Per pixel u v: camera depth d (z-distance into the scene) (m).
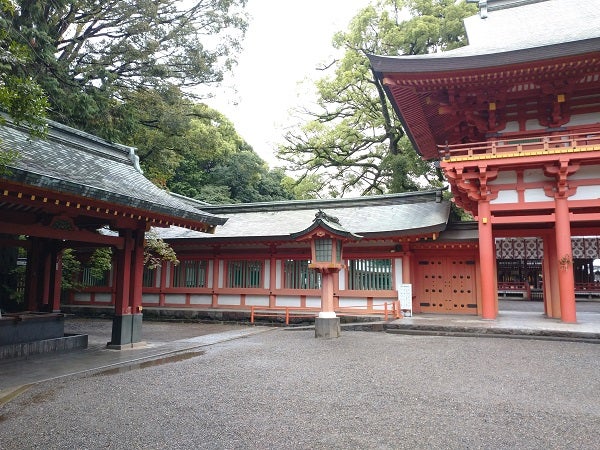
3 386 7.43
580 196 13.35
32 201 8.84
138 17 20.14
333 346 11.22
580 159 12.81
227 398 6.57
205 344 12.15
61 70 16.38
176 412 5.92
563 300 13.25
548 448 4.62
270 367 8.81
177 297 20.67
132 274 12.01
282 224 20.11
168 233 20.89
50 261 12.96
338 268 13.09
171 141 23.77
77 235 10.31
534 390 6.89
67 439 4.98
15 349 9.69
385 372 8.19
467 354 9.74
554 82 13.53
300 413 5.82
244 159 40.78
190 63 22.17
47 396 6.83
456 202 16.78
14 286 15.38
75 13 18.91
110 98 19.25
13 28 14.15
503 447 4.65
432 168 27.59
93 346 11.88
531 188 13.89
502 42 15.48
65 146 11.44
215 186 39.19
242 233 19.58
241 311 18.83
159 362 9.55
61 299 22.16
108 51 19.86
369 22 28.69
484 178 13.79
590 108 14.20
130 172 12.98
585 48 11.88
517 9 20.02
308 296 18.52
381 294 17.20
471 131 15.70
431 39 27.53
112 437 5.03
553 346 10.59
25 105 5.57
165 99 22.39
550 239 16.02
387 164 28.73
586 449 4.60
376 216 19.16
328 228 12.47
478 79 13.52
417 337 12.38
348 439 4.89
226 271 20.11
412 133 18.28
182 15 21.83
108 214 10.74
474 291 17.09
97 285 21.69
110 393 6.96
